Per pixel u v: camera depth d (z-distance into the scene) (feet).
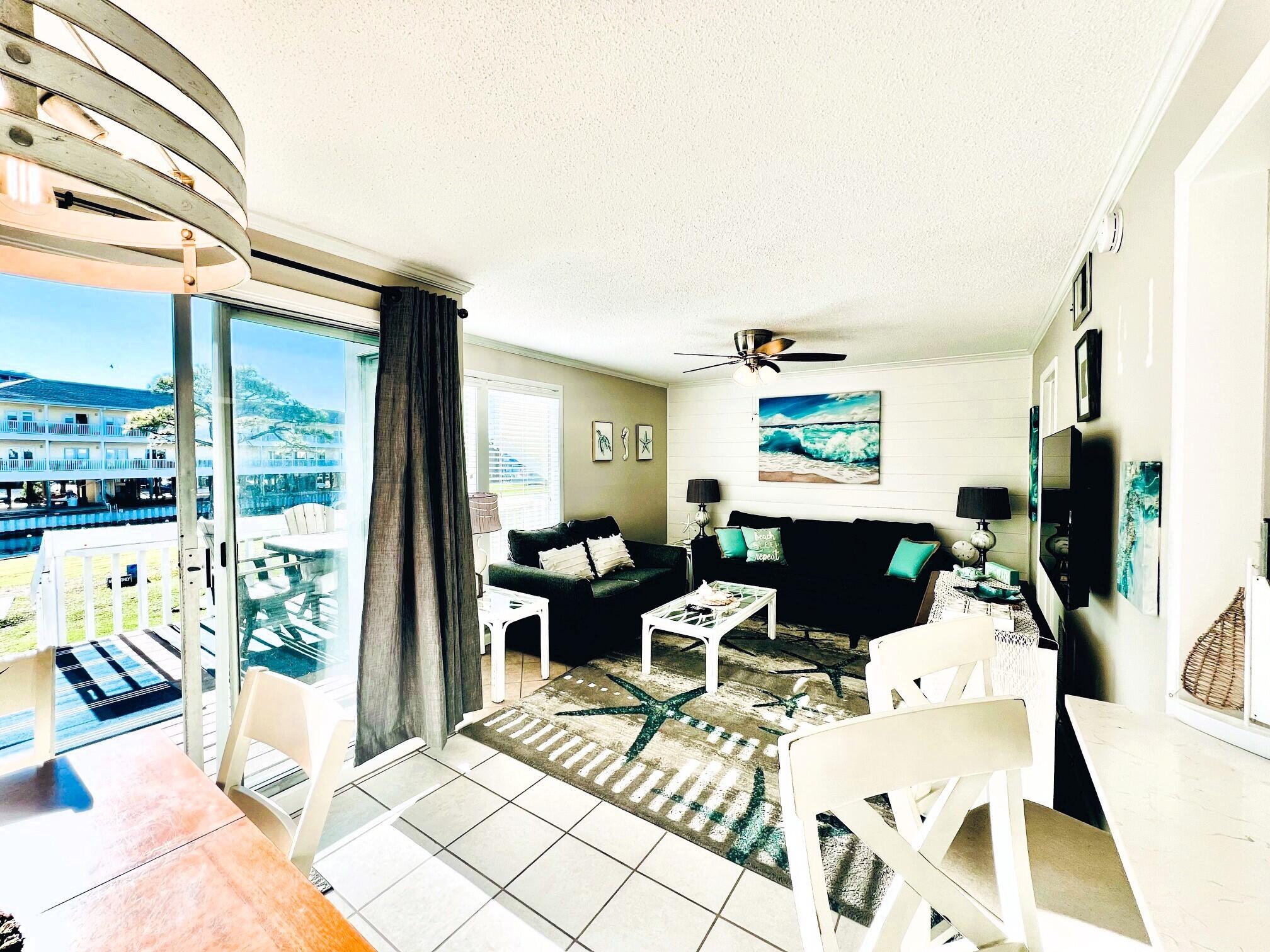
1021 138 5.24
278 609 8.00
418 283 9.18
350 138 5.25
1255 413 3.93
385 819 6.91
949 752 2.82
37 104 2.13
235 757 4.29
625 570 16.10
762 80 4.42
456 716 9.04
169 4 3.59
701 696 10.48
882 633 13.93
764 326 12.59
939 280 9.41
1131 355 5.67
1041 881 3.60
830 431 18.20
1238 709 3.84
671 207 6.70
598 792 7.42
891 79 4.40
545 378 16.02
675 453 21.65
